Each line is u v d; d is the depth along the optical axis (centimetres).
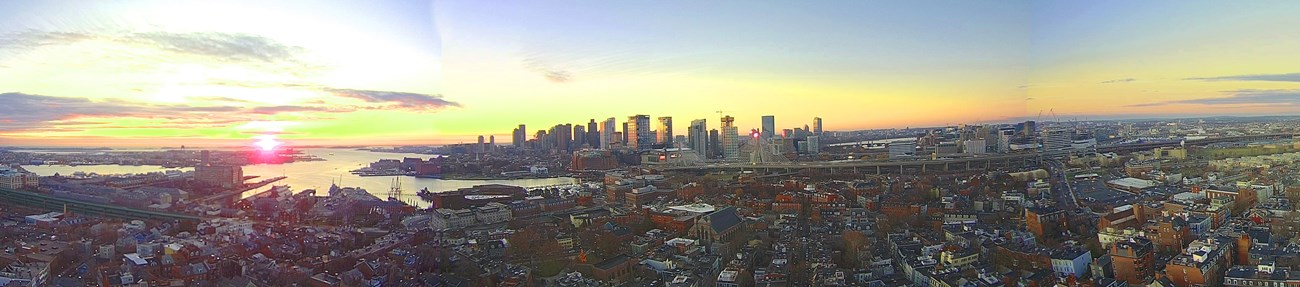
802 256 18762
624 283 16950
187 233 18875
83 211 18100
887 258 18238
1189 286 13612
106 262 15488
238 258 17050
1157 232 17112
